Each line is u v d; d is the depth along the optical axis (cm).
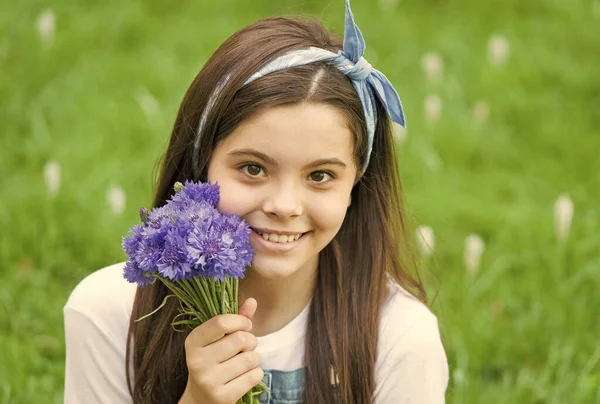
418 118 931
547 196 861
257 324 466
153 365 459
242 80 405
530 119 973
